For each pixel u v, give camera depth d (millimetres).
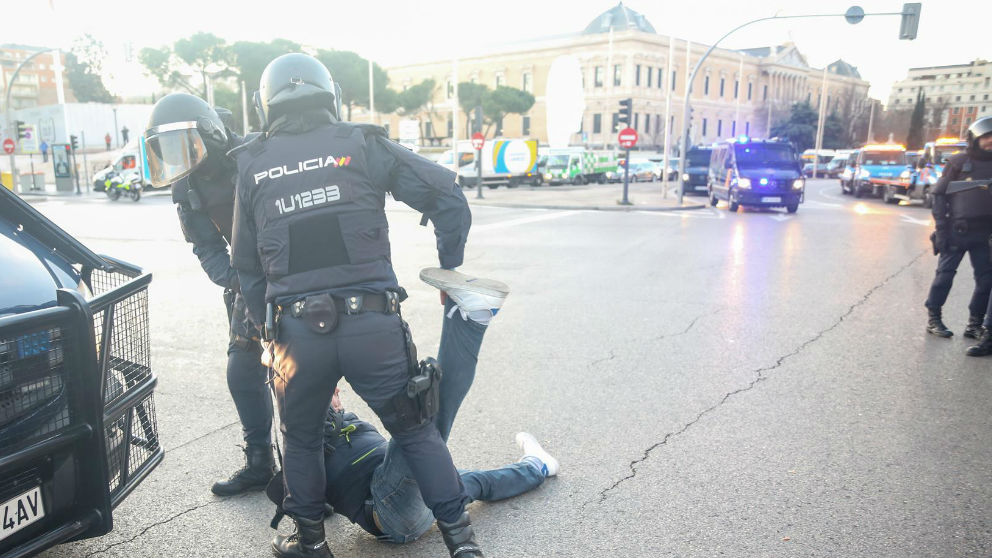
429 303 7277
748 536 2742
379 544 2703
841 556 2602
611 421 3990
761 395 4422
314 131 2207
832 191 33031
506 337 5922
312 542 2475
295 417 2309
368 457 2625
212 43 53438
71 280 2510
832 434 3775
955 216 5574
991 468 3346
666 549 2654
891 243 12297
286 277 2145
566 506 2994
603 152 41469
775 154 20594
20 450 1938
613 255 10938
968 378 4738
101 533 2209
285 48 53875
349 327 2127
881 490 3123
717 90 85688
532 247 11906
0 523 1921
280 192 2150
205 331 6078
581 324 6383
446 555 2621
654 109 75375
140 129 70750
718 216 18453
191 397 4367
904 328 6156
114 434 2379
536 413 4121
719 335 5961
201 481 3244
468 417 4059
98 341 2242
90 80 88875
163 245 12086
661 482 3219
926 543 2688
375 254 2188
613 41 72688
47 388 2039
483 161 33531
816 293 7781
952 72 119375
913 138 93938
